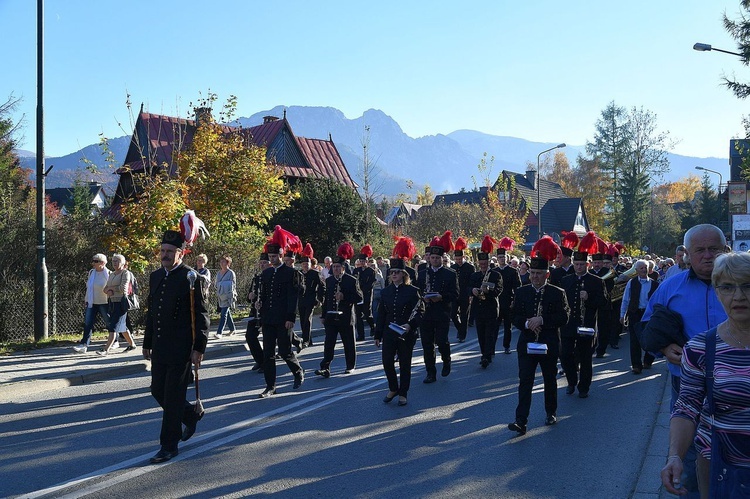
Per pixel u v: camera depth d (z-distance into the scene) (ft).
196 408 23.26
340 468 20.90
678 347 13.94
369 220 108.88
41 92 48.24
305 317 46.57
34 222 53.26
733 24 88.12
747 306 10.26
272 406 29.81
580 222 222.28
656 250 231.91
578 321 32.30
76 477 19.99
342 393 32.76
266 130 129.18
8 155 124.16
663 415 27.94
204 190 76.48
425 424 26.61
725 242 14.20
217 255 69.67
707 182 227.61
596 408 29.78
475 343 52.90
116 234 57.16
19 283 50.06
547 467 21.15
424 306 33.27
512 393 32.94
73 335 51.93
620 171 225.97
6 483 19.49
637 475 20.34
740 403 10.20
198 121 82.94
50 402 31.14
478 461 21.75
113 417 27.99
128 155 117.39
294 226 101.86
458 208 142.72
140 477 19.95
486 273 46.16
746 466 10.19
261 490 18.83
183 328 21.93
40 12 48.24
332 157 141.38
